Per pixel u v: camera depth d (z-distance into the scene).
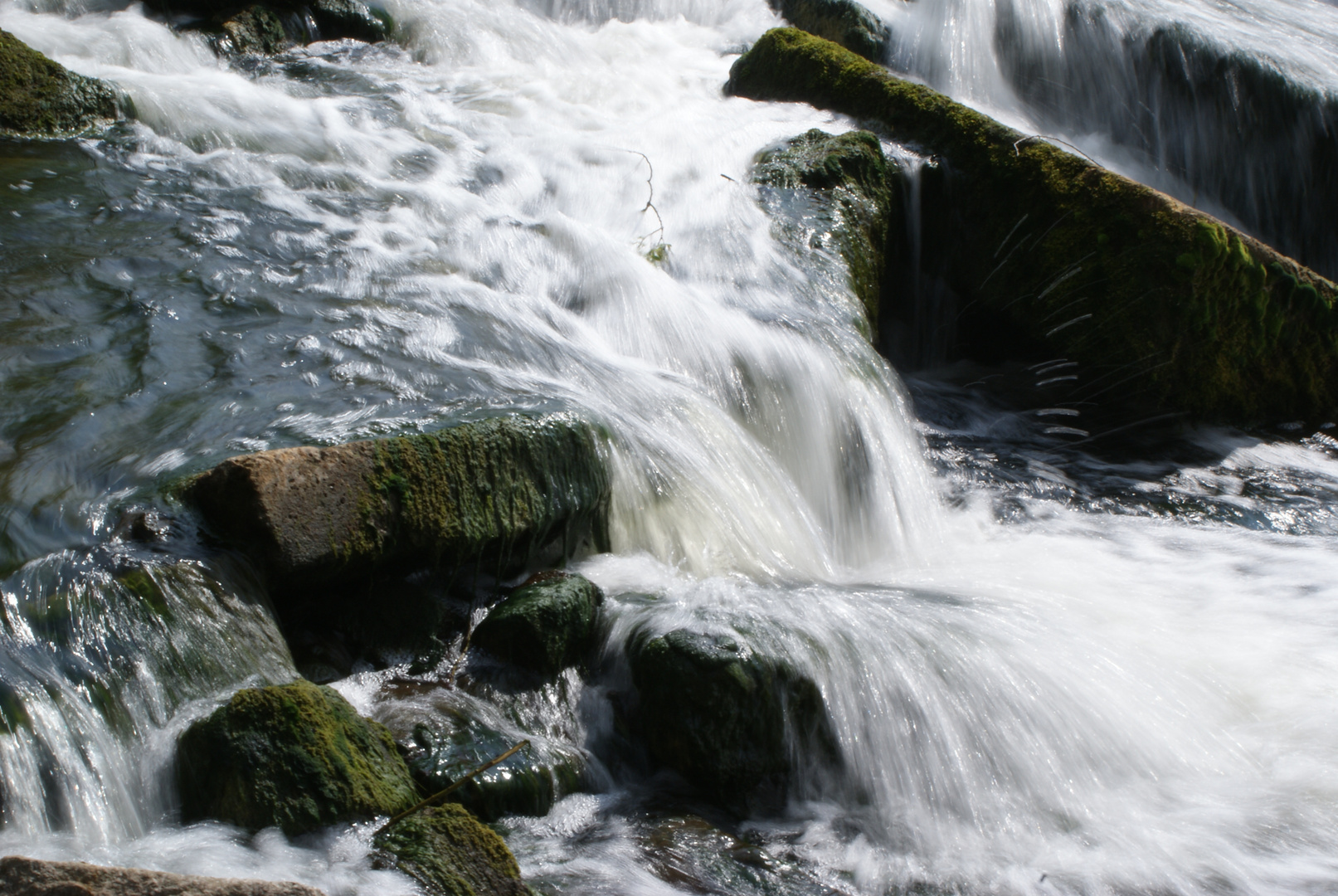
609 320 5.63
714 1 12.17
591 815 3.38
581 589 3.95
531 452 4.14
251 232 5.71
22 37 7.59
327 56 9.10
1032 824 3.56
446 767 3.20
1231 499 6.36
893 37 10.36
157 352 4.45
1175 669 4.33
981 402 7.41
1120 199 7.05
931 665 3.89
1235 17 11.71
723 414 5.16
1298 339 7.16
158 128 6.84
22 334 4.39
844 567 5.22
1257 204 9.98
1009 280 7.52
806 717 3.67
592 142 7.89
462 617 3.96
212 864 2.63
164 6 8.86
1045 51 10.12
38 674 2.89
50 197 5.67
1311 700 4.24
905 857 3.37
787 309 6.14
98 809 2.77
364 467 3.69
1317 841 3.49
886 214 7.48
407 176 6.88
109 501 3.52
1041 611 4.52
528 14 10.98
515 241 6.22
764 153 7.76
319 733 2.95
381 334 4.92
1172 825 3.57
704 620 3.85
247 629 3.31
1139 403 7.13
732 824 3.48
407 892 2.65
